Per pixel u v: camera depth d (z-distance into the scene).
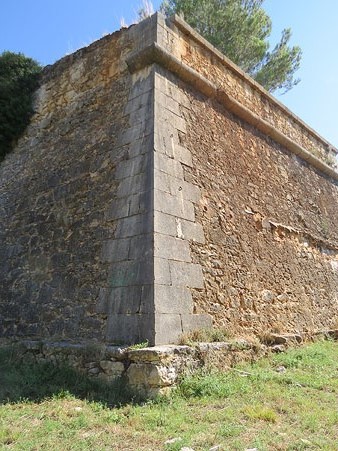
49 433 3.02
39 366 4.74
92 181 5.98
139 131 5.57
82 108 6.96
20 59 8.39
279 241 7.62
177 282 4.76
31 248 6.60
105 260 5.14
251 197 7.21
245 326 5.76
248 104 8.20
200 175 5.95
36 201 6.98
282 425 3.23
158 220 4.82
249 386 4.21
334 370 5.25
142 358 3.90
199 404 3.68
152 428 3.12
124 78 6.35
